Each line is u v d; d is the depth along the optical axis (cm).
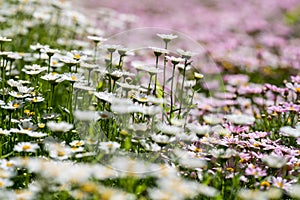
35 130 427
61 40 703
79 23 781
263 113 554
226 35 1030
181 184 330
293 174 394
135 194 344
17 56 486
